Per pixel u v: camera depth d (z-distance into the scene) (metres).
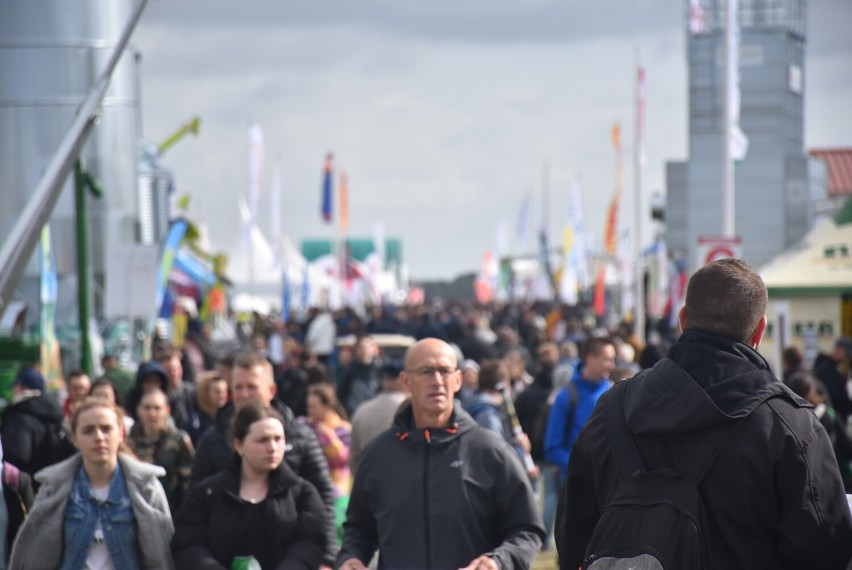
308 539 12.70
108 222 42.69
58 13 42.44
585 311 72.69
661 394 7.91
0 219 42.59
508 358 29.23
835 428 18.72
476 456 11.53
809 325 34.06
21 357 34.03
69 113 42.47
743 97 62.53
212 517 12.57
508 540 11.34
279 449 12.62
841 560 7.54
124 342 40.00
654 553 7.49
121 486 12.34
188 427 20.72
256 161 79.81
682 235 63.62
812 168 63.53
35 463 16.02
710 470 7.67
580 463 8.34
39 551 12.17
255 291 103.00
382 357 44.84
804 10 62.41
